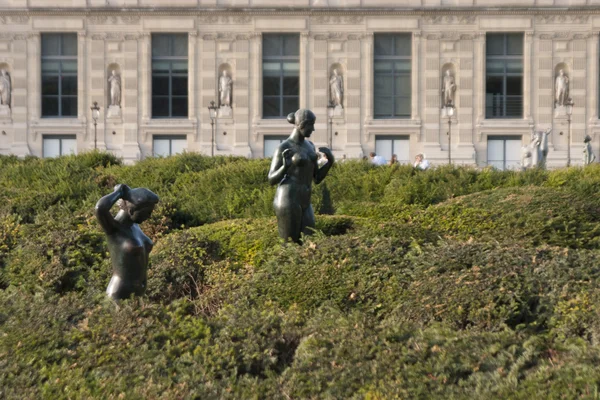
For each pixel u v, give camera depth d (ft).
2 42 221.87
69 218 79.82
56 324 48.57
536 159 193.16
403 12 221.87
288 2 222.48
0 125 222.07
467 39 222.48
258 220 80.28
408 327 48.44
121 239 54.03
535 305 53.98
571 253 58.65
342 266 60.54
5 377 43.47
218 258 73.51
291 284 60.23
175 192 108.58
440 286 55.42
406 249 63.00
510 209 82.17
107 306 50.65
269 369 46.91
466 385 42.27
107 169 120.06
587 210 82.02
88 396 42.09
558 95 221.87
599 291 52.75
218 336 48.70
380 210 91.45
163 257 70.38
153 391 42.50
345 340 46.60
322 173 71.31
